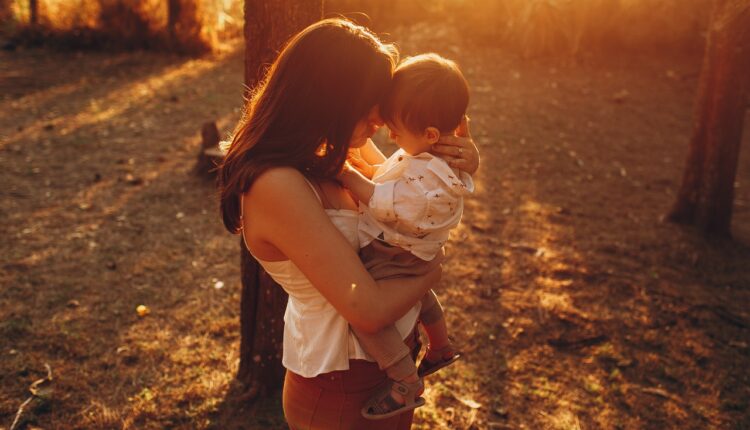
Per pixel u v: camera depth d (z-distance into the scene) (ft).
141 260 14.64
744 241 17.67
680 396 10.95
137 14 35.53
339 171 4.99
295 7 8.32
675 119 28.84
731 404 10.77
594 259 15.75
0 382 10.19
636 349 12.23
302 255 4.75
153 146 22.29
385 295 4.83
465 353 11.78
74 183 18.86
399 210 4.97
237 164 4.94
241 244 9.73
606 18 36.94
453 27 39.47
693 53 37.27
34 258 14.39
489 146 23.81
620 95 31.17
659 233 17.57
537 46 35.76
